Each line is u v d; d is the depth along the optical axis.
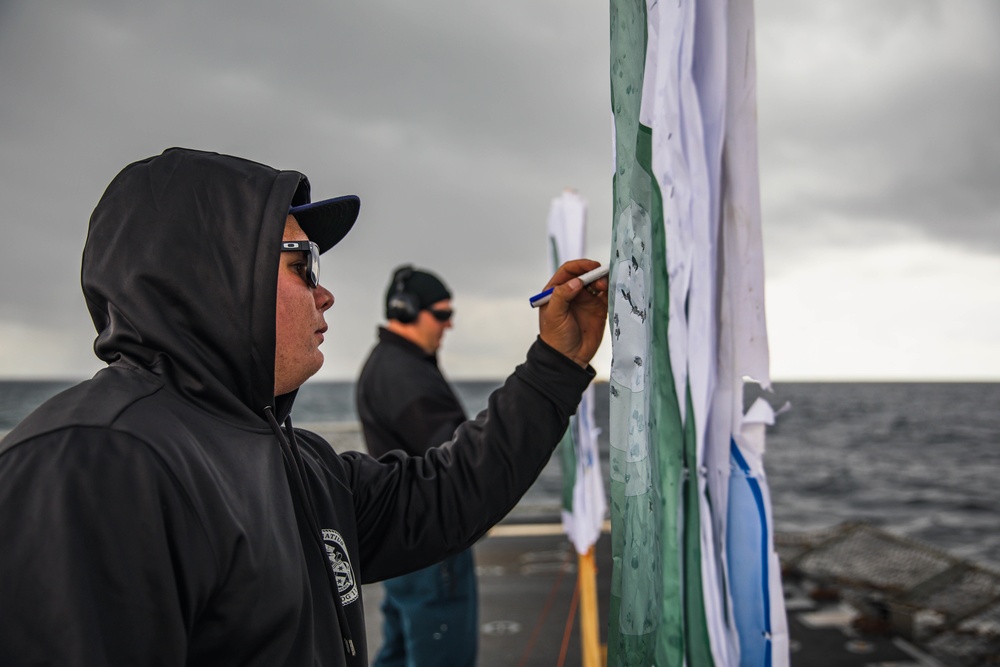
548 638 4.59
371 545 1.38
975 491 28.19
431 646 2.80
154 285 0.98
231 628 0.88
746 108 0.99
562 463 3.46
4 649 0.72
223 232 1.00
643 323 1.04
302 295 1.12
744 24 0.98
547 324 1.43
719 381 1.01
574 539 3.23
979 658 4.06
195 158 1.04
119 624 0.76
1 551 0.75
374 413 2.97
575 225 2.66
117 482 0.80
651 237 1.03
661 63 0.99
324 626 1.03
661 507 1.04
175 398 0.95
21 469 0.79
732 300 1.00
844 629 4.65
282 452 1.09
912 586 5.25
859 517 21.89
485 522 1.41
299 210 1.15
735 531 1.01
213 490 0.88
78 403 0.87
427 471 1.43
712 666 0.97
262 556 0.91
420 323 3.01
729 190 1.00
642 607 1.01
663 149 1.00
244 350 1.01
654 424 1.04
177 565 0.83
